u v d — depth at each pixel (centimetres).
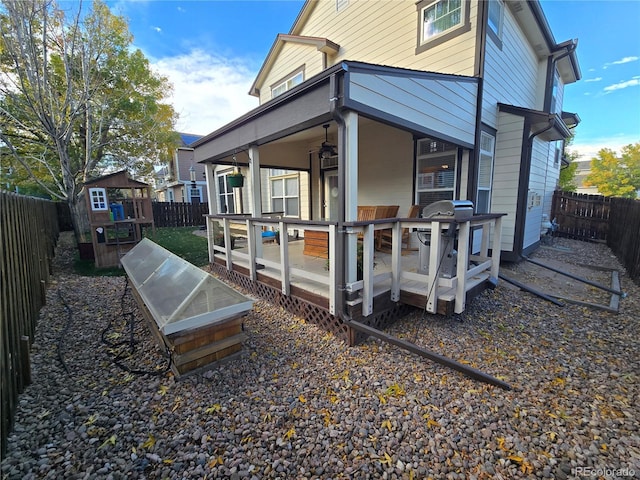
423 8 540
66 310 391
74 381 240
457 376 249
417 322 361
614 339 312
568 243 916
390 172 601
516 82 673
